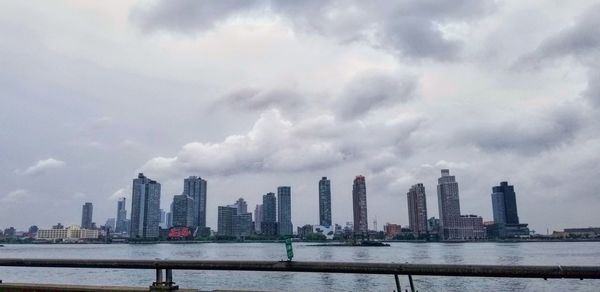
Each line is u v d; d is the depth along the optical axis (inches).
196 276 2920.8
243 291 292.2
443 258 6141.7
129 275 2659.9
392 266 239.8
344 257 6771.7
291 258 258.1
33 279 2391.7
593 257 6235.2
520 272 218.4
